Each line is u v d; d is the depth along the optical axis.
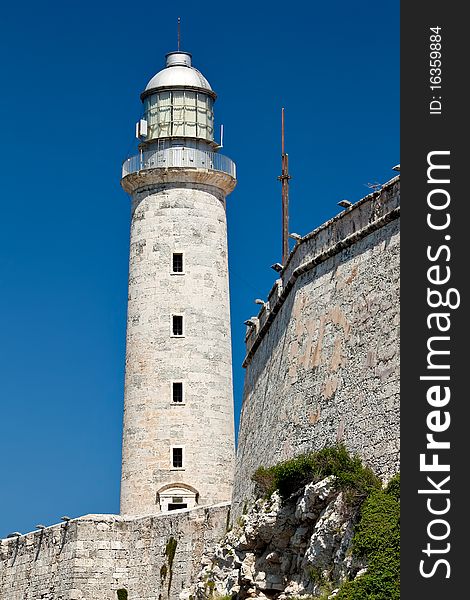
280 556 37.75
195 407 63.66
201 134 67.94
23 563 61.03
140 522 56.44
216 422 63.94
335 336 38.12
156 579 54.75
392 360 34.25
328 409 37.66
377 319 35.56
